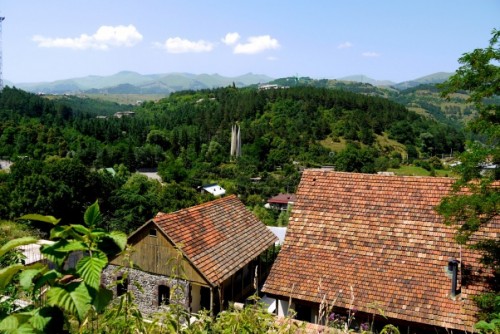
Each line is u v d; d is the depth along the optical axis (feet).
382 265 43.73
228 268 61.26
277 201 233.14
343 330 16.40
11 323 8.79
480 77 36.29
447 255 42.78
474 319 36.58
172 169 274.77
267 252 79.30
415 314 38.34
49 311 9.12
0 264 19.56
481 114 37.73
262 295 68.49
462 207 36.58
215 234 66.85
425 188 49.90
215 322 14.67
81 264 8.96
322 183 54.54
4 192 153.99
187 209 67.82
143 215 172.04
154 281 59.52
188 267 57.67
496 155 34.27
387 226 47.42
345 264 44.83
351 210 50.37
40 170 167.43
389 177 52.60
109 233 9.91
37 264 9.41
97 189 179.73
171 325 13.03
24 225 94.38
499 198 33.94
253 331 13.92
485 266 40.27
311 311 44.04
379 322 40.01
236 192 249.55
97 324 11.74
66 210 164.66
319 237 48.49
